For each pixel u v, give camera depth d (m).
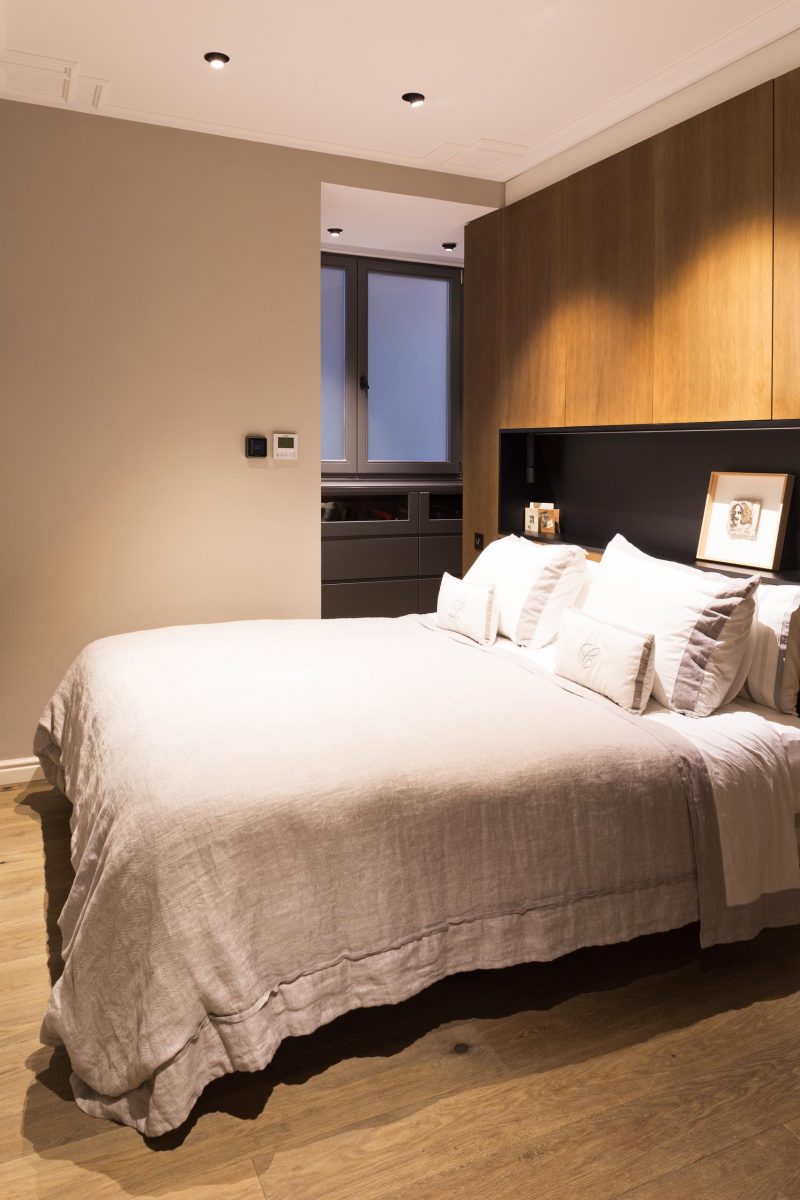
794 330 2.75
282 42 2.87
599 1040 2.04
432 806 1.96
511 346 4.18
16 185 3.36
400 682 2.63
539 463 4.52
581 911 2.07
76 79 3.15
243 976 1.74
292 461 3.94
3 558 3.48
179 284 3.65
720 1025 2.10
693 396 3.15
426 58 2.98
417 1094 1.88
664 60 2.98
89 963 1.76
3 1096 1.87
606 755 2.15
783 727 2.43
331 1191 1.62
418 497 5.38
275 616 3.98
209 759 1.99
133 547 3.69
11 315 3.40
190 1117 1.81
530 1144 1.73
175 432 3.71
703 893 2.17
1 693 3.54
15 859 2.91
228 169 3.68
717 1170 1.67
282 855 1.83
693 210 3.12
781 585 2.72
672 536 3.69
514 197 4.14
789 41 2.78
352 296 5.18
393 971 1.90
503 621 3.29
